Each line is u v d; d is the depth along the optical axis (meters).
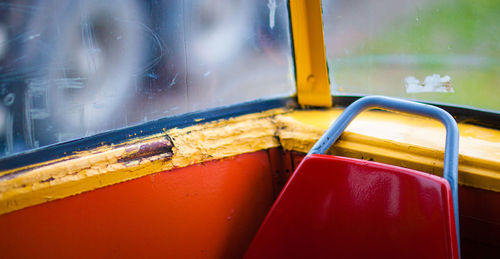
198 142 2.06
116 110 2.00
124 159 1.94
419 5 2.07
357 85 2.28
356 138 2.04
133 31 1.98
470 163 1.84
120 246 1.96
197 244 2.09
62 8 1.86
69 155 1.92
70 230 1.88
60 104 1.90
